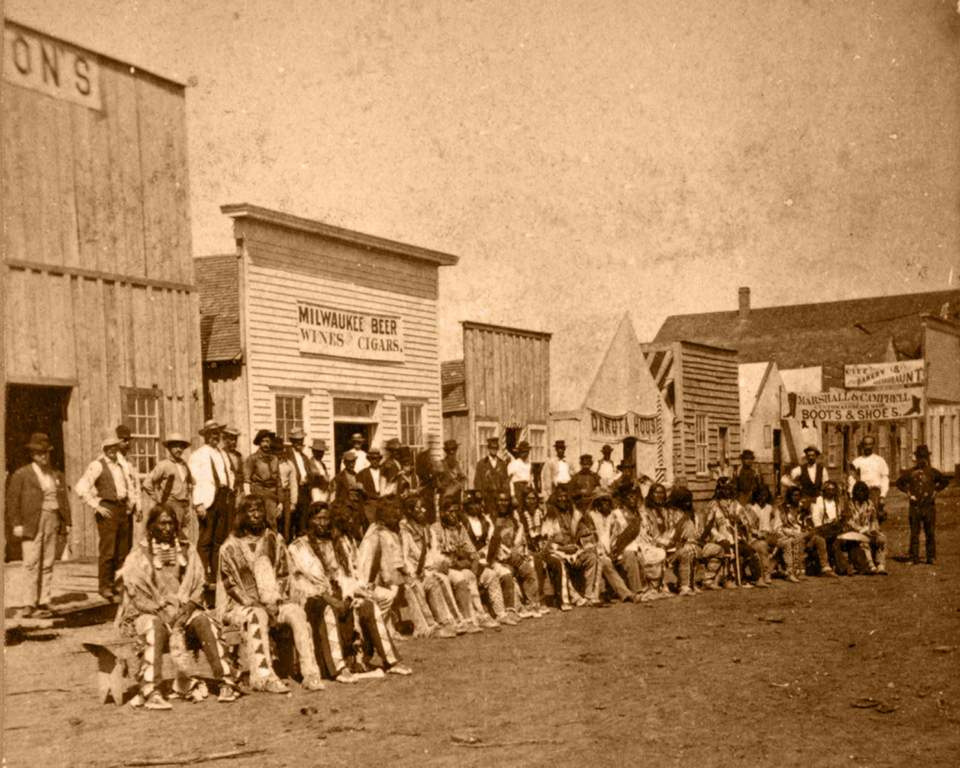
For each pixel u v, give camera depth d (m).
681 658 8.42
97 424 12.16
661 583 12.10
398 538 9.52
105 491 9.62
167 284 13.23
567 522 11.62
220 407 14.49
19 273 11.43
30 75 11.68
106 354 12.37
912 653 8.55
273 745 6.16
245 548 7.73
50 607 9.38
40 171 11.74
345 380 16.20
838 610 10.84
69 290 11.97
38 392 11.77
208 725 6.61
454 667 8.18
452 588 9.88
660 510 12.55
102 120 12.48
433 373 18.16
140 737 6.33
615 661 8.32
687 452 21.69
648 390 20.83
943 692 7.25
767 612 10.76
